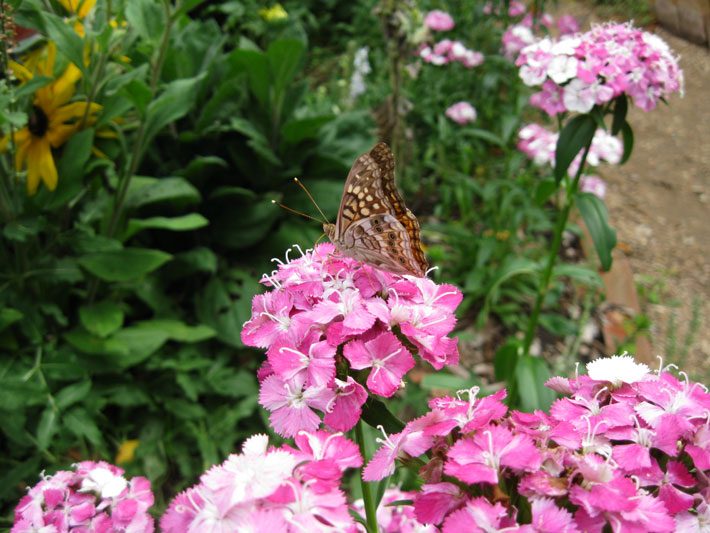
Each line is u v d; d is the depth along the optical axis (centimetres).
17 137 48
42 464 49
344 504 25
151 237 64
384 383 29
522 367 53
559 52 48
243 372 58
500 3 92
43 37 48
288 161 66
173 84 50
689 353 72
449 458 26
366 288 31
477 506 24
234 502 24
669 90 48
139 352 53
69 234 51
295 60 62
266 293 32
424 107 90
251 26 91
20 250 49
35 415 49
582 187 71
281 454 25
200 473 54
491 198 79
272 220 64
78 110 48
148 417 54
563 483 25
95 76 48
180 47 64
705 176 98
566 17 93
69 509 30
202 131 63
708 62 126
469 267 76
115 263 51
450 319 31
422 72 92
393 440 28
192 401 56
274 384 29
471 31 95
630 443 27
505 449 25
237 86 63
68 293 54
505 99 99
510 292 72
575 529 24
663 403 28
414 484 39
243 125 62
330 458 26
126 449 53
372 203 32
